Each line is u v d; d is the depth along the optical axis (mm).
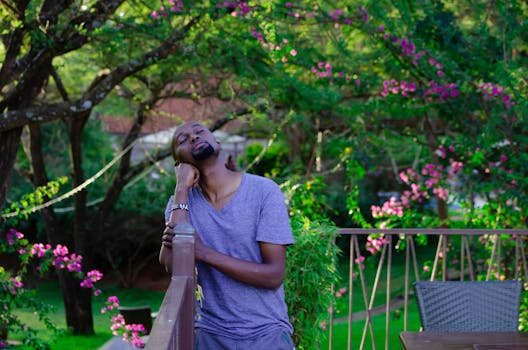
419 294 3062
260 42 7695
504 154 7094
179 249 2020
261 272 2254
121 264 20688
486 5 7188
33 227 19125
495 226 6969
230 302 2324
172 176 16844
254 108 9148
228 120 10734
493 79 6949
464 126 7438
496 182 6871
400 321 10617
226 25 8203
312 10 7340
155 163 13031
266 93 8711
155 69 10602
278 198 2352
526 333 2646
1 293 6082
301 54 8109
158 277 20250
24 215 6781
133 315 9812
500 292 3072
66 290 13781
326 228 3801
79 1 7359
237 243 2324
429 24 7035
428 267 8281
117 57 10344
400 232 4012
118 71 7219
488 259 7137
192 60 8953
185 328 1995
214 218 2338
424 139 8711
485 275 7000
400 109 7715
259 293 2330
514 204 6980
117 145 19922
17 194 18188
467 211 7539
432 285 3076
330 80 8047
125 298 18438
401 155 12875
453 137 8070
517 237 4207
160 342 1365
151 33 7332
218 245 2334
